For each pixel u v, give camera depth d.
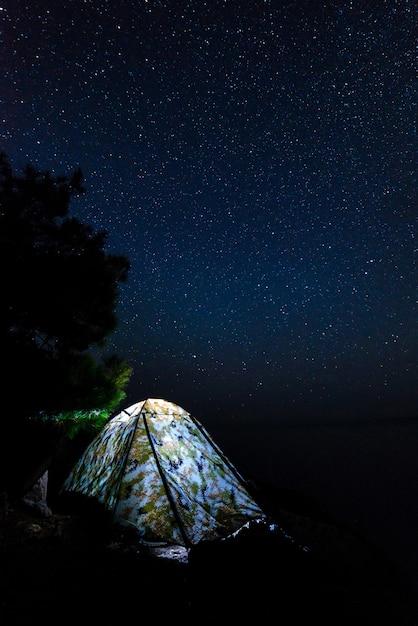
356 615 3.79
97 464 6.43
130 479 5.76
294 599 3.68
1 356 5.56
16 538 4.31
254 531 4.50
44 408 5.65
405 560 6.77
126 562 4.24
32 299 5.75
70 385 5.82
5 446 5.39
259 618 3.40
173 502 5.56
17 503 5.03
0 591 3.23
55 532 4.71
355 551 6.13
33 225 6.30
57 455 7.21
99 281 6.09
